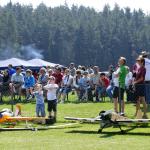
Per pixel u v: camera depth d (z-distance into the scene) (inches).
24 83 1533.0
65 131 847.1
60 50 7593.5
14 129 868.6
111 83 1434.5
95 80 1512.1
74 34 7731.3
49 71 1558.8
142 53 1160.2
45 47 7642.7
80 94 1534.2
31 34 7751.0
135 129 858.1
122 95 1013.8
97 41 7770.7
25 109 1274.6
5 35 7426.2
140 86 962.1
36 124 960.3
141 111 1048.2
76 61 7613.2
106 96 1636.3
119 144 690.8
